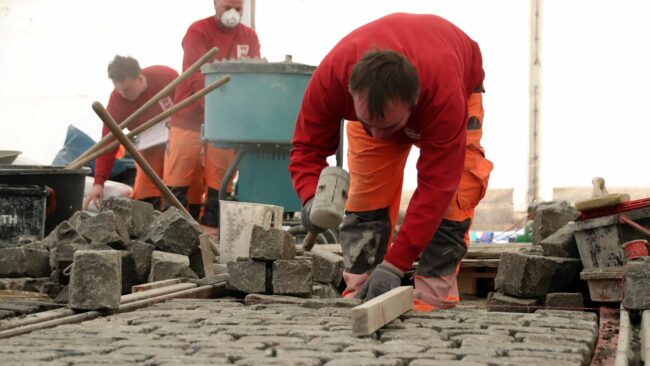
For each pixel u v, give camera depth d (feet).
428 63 12.28
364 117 11.69
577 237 16.61
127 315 13.12
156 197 29.76
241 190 26.45
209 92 24.26
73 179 22.48
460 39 13.70
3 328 11.80
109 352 10.17
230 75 25.40
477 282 21.63
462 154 12.70
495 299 16.84
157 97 22.90
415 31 12.84
